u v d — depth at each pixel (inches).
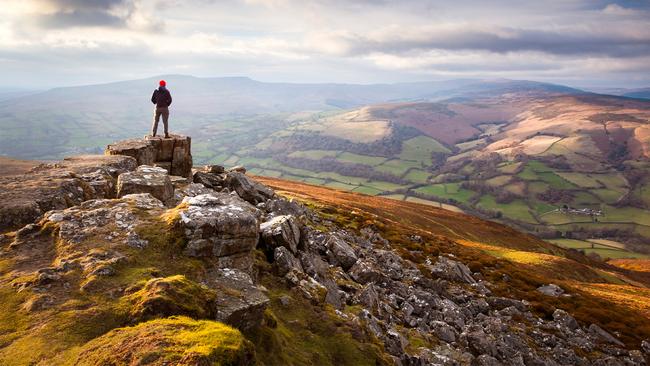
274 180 5270.7
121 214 624.4
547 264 3275.1
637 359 1450.5
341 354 654.5
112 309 424.2
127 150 1270.9
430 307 1243.8
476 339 1109.7
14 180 816.9
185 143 1480.1
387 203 4963.1
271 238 885.2
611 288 3021.7
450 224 4443.9
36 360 349.7
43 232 573.0
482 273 2026.3
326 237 1342.3
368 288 1050.1
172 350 345.1
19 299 429.4
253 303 527.2
